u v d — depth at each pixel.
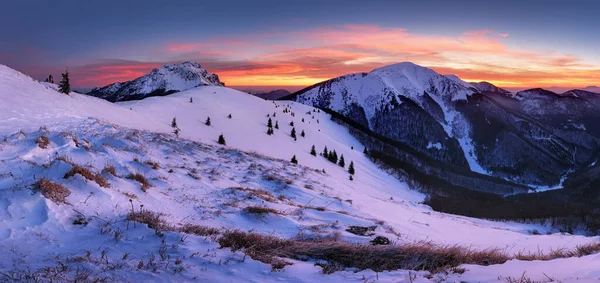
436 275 4.89
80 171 8.85
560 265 4.96
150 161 15.50
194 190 13.38
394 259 5.88
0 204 6.23
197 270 4.59
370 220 14.34
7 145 12.12
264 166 26.98
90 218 6.70
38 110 25.27
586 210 119.31
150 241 5.64
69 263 4.48
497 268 5.23
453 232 17.72
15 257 4.61
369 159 147.75
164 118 93.00
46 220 6.10
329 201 18.08
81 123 24.17
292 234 9.80
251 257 5.37
